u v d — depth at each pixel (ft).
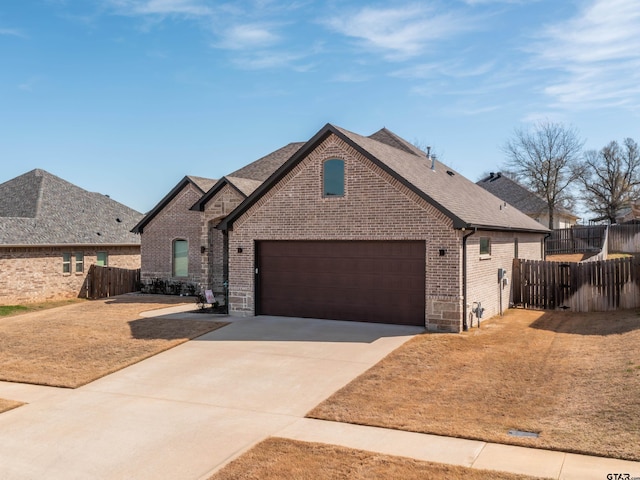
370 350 44.37
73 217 102.27
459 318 50.24
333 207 55.88
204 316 61.36
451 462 23.77
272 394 34.78
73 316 63.93
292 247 59.06
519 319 59.00
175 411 32.17
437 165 80.53
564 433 26.32
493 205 73.41
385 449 25.58
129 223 114.32
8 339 51.96
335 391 34.86
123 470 24.43
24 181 108.58
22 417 31.68
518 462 23.45
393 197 52.85
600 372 35.27
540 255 90.07
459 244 50.16
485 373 37.55
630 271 61.67
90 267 98.02
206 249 80.59
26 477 23.93
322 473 23.02
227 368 40.70
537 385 34.60
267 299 60.39
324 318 57.41
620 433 25.49
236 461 24.64
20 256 86.17
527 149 265.34
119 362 43.11
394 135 92.53
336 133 54.70
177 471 24.18
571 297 64.95
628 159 205.16
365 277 55.42
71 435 28.73
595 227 134.21
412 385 35.27
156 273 91.50
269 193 59.26
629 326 49.03
